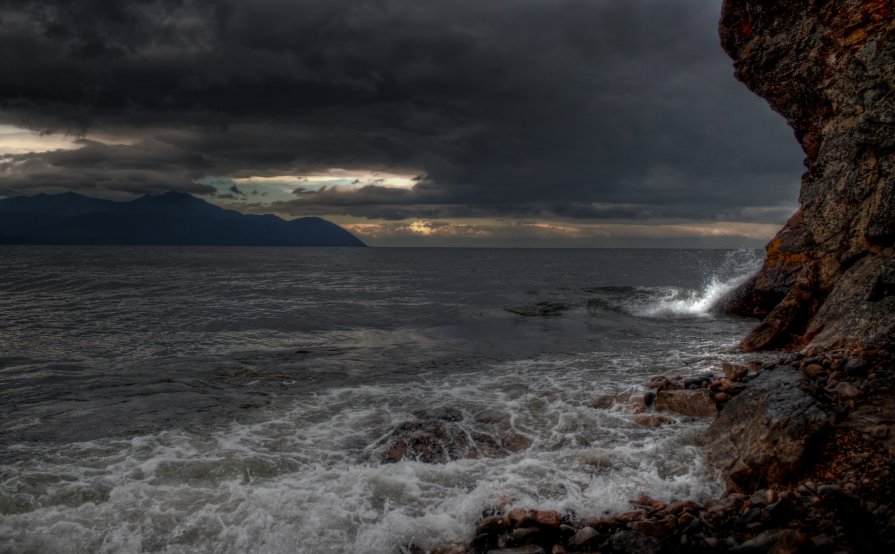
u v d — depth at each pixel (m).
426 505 6.20
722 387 8.74
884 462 5.54
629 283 41.22
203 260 96.75
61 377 12.50
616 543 5.17
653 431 8.15
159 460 7.39
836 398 6.95
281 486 6.57
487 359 14.16
